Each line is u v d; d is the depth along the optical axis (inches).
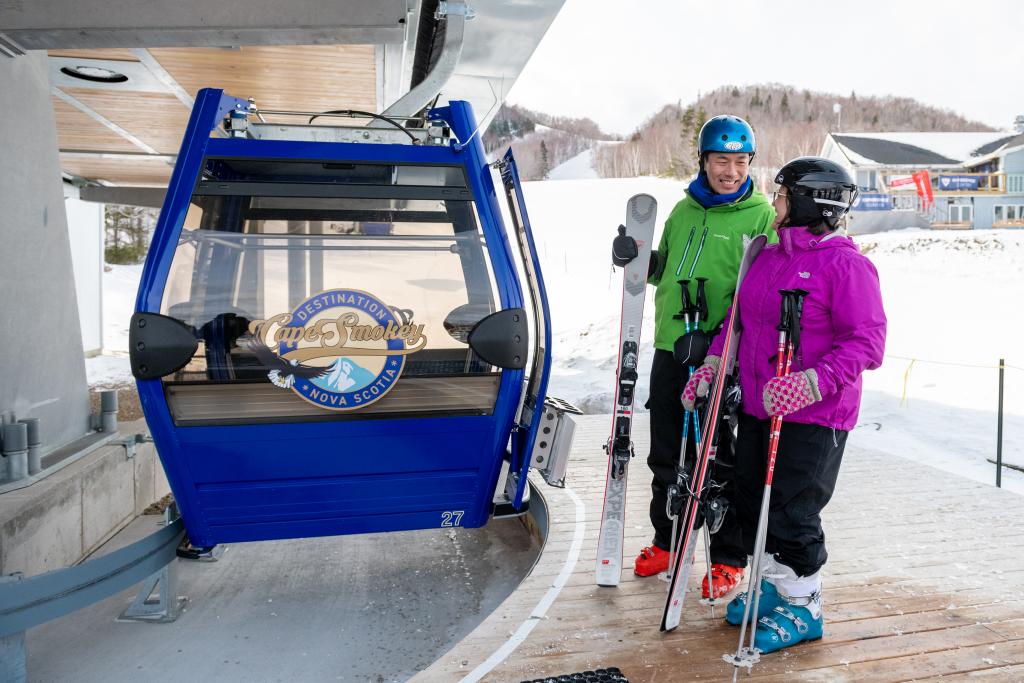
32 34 146.5
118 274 1435.8
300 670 124.4
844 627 107.3
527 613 113.3
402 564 176.1
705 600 114.8
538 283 130.1
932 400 436.1
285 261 121.0
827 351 92.0
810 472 94.3
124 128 325.4
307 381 120.6
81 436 214.4
